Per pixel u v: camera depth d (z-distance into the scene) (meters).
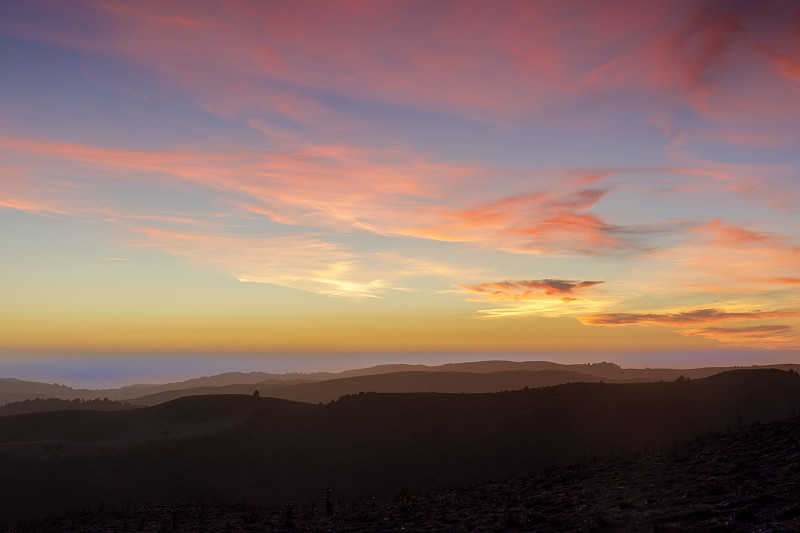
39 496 72.19
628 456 34.22
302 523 26.23
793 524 14.00
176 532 26.12
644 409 101.81
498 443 91.81
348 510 30.14
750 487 19.06
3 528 62.81
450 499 29.06
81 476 78.25
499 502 25.45
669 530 15.02
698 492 19.62
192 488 80.62
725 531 14.24
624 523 16.86
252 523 27.97
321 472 89.88
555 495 24.84
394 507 28.67
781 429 28.72
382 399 115.19
